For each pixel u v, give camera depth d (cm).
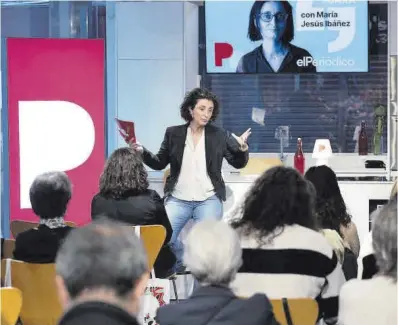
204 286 256
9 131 614
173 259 509
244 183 653
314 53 684
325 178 441
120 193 475
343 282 341
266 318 236
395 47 721
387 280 274
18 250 412
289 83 781
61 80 612
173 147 628
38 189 414
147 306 423
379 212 287
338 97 782
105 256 173
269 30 684
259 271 333
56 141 617
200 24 763
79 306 167
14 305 339
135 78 737
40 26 738
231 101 783
